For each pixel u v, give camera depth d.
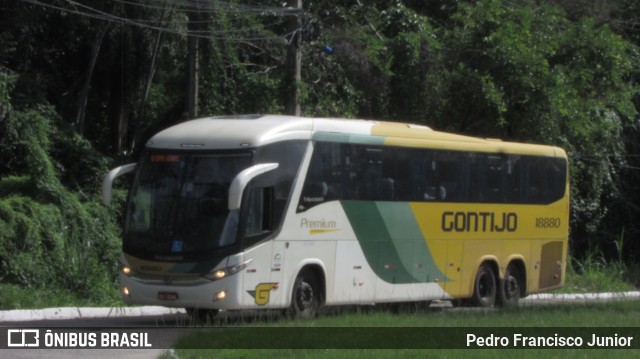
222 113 40.91
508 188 32.47
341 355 17.06
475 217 30.95
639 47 60.53
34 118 35.72
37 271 31.19
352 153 26.75
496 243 31.86
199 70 40.91
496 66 42.88
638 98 55.09
